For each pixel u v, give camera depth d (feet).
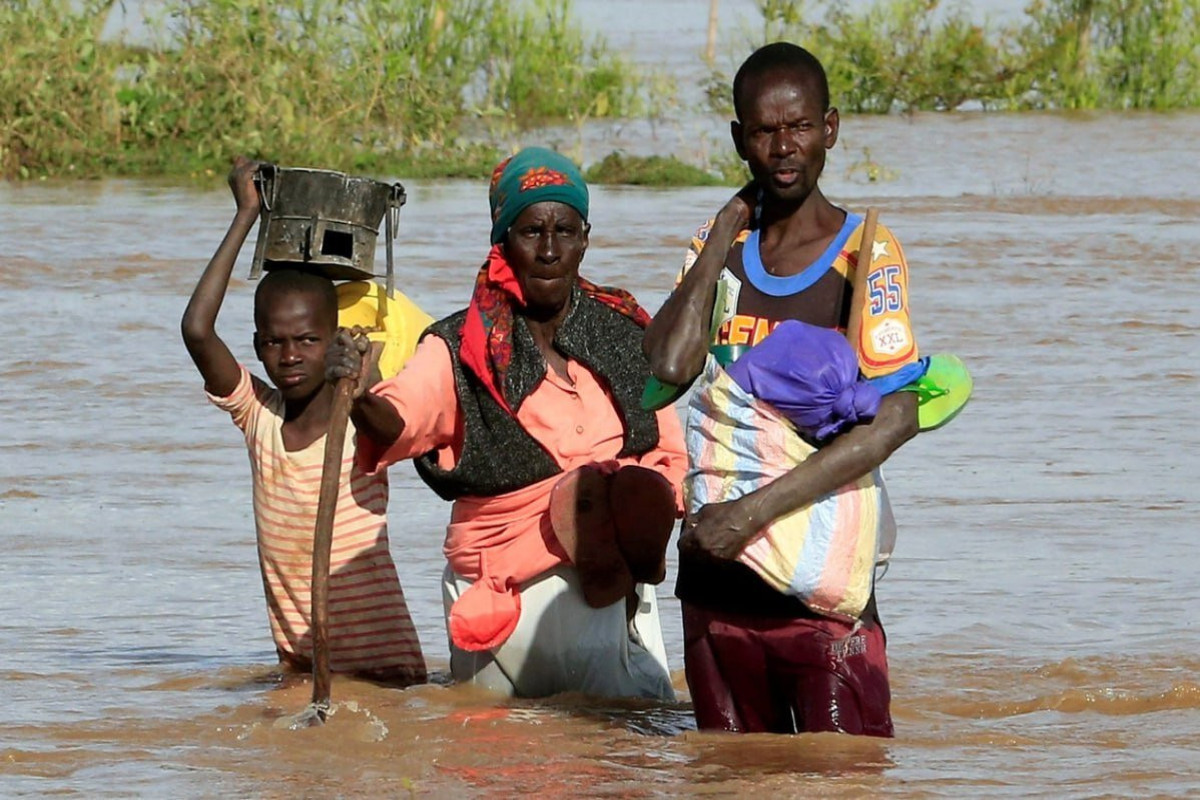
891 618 72.95
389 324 65.72
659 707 61.52
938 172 243.40
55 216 194.59
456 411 61.57
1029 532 86.17
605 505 61.05
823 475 52.85
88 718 59.52
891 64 325.62
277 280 63.00
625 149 272.31
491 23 307.58
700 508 54.19
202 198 215.92
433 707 61.00
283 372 63.05
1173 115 318.45
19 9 252.42
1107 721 59.36
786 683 55.72
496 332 61.31
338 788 52.08
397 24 283.38
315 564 57.62
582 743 56.29
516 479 61.41
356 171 252.83
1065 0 332.39
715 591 55.57
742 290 55.16
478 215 202.59
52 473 96.78
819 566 53.36
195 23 263.08
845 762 53.47
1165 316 143.43
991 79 326.24
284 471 63.87
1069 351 130.41
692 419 54.85
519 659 62.08
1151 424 108.99
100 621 72.95
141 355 126.62
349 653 64.59
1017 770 53.42
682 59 371.15
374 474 62.80
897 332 53.52
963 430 107.45
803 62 54.13
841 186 228.84
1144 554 82.38
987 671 65.92
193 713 60.29
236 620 73.56
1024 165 250.37
